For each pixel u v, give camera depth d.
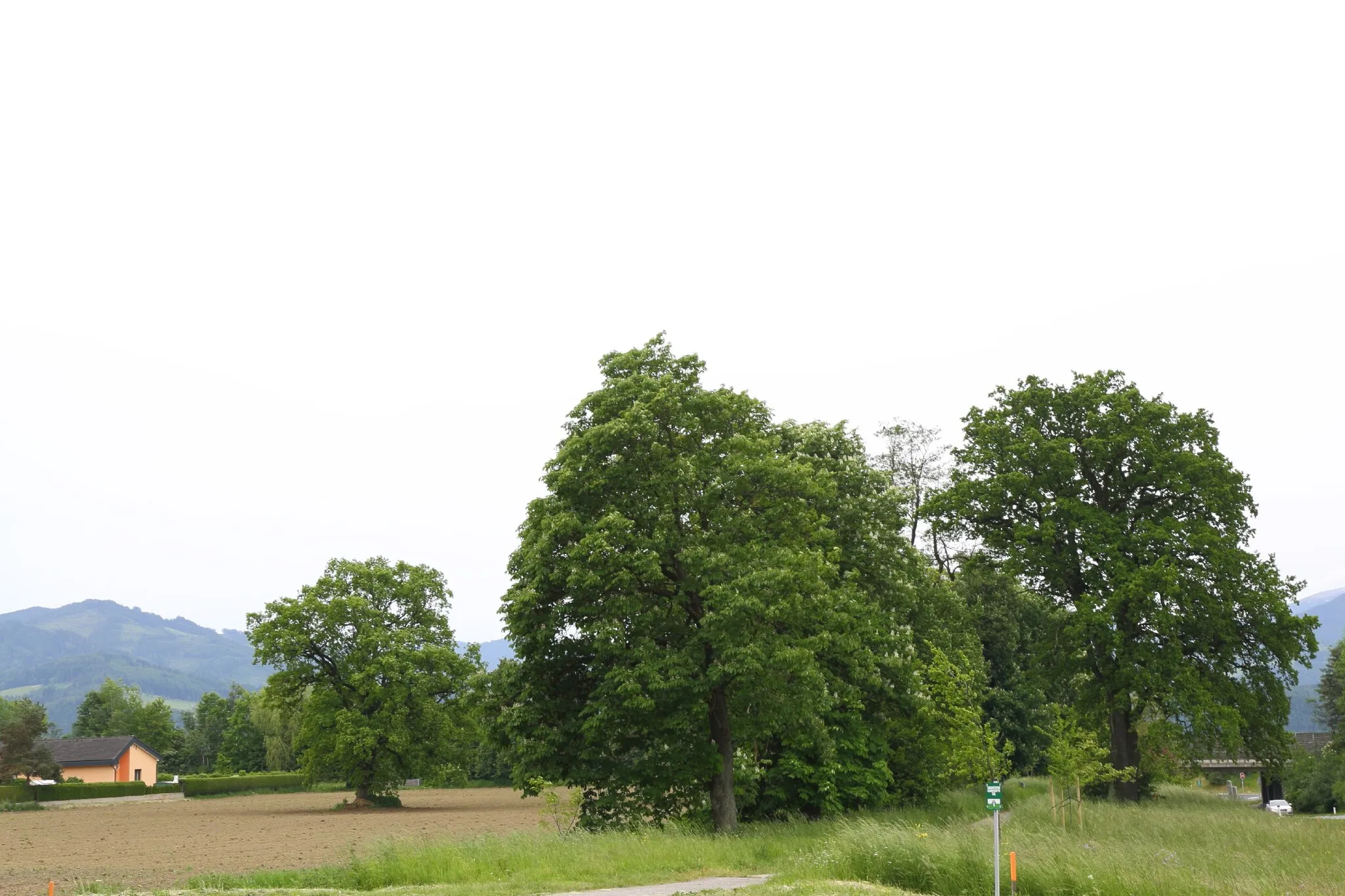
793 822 33.62
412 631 74.06
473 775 119.12
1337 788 74.12
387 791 77.31
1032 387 51.28
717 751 32.53
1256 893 17.14
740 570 30.89
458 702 71.56
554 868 22.27
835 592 35.53
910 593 41.56
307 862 34.16
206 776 112.06
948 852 19.55
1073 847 21.34
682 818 32.41
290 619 73.00
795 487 33.66
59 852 39.72
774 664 30.56
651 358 35.25
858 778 37.09
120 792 97.25
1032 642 63.88
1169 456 46.94
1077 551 48.31
